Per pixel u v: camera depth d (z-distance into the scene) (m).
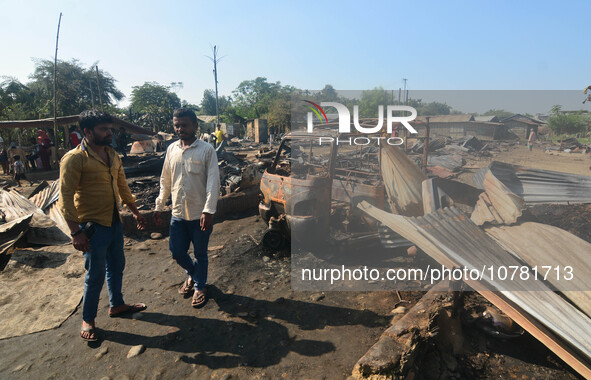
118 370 2.35
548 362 2.32
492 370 2.27
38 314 3.01
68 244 4.53
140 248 4.55
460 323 2.61
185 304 3.18
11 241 4.22
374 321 2.83
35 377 2.29
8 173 11.53
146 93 56.44
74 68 41.66
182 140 3.07
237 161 10.80
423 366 2.28
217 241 4.77
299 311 3.03
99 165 2.60
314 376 2.25
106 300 3.26
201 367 2.37
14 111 21.56
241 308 3.10
